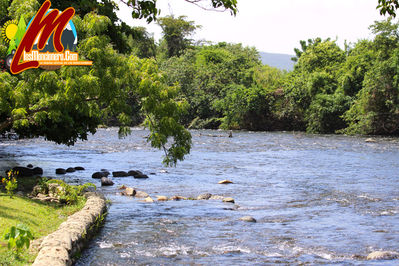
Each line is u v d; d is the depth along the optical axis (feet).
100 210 37.35
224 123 239.50
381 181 65.46
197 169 79.20
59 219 33.53
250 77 255.70
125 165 82.58
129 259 27.50
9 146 114.62
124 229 35.50
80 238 28.76
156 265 26.48
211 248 30.53
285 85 237.04
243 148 123.85
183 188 58.59
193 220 39.47
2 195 38.34
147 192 54.90
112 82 40.24
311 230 36.27
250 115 234.38
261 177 70.08
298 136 179.52
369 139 151.12
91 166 79.82
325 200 50.49
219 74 262.67
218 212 43.29
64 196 41.19
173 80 257.75
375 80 181.27
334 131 207.21
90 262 26.58
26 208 34.30
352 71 213.46
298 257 28.73
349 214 42.86
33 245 26.20
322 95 210.59
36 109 41.81
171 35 339.98
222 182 63.36
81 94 40.06
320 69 251.39
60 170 68.33
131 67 43.06
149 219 39.50
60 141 63.62
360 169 79.87
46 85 35.65
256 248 30.73
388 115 181.27
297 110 226.58
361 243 32.30
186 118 254.47
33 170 65.00
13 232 22.21
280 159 96.89
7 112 47.01
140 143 132.87
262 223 38.81
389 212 43.62
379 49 196.13
